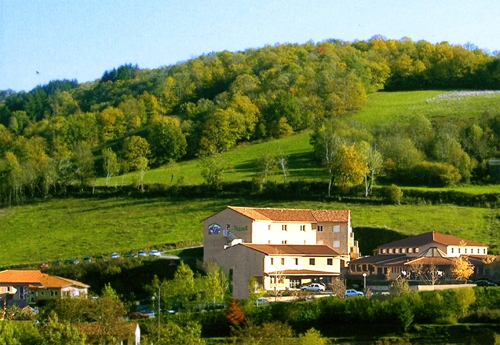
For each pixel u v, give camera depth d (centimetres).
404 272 18162
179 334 13212
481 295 15712
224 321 14762
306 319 14812
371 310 14788
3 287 18088
